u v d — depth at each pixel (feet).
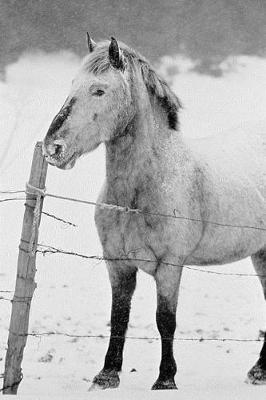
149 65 20.95
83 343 28.35
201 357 26.68
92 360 25.98
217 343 28.86
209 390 20.43
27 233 18.01
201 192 21.31
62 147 18.90
